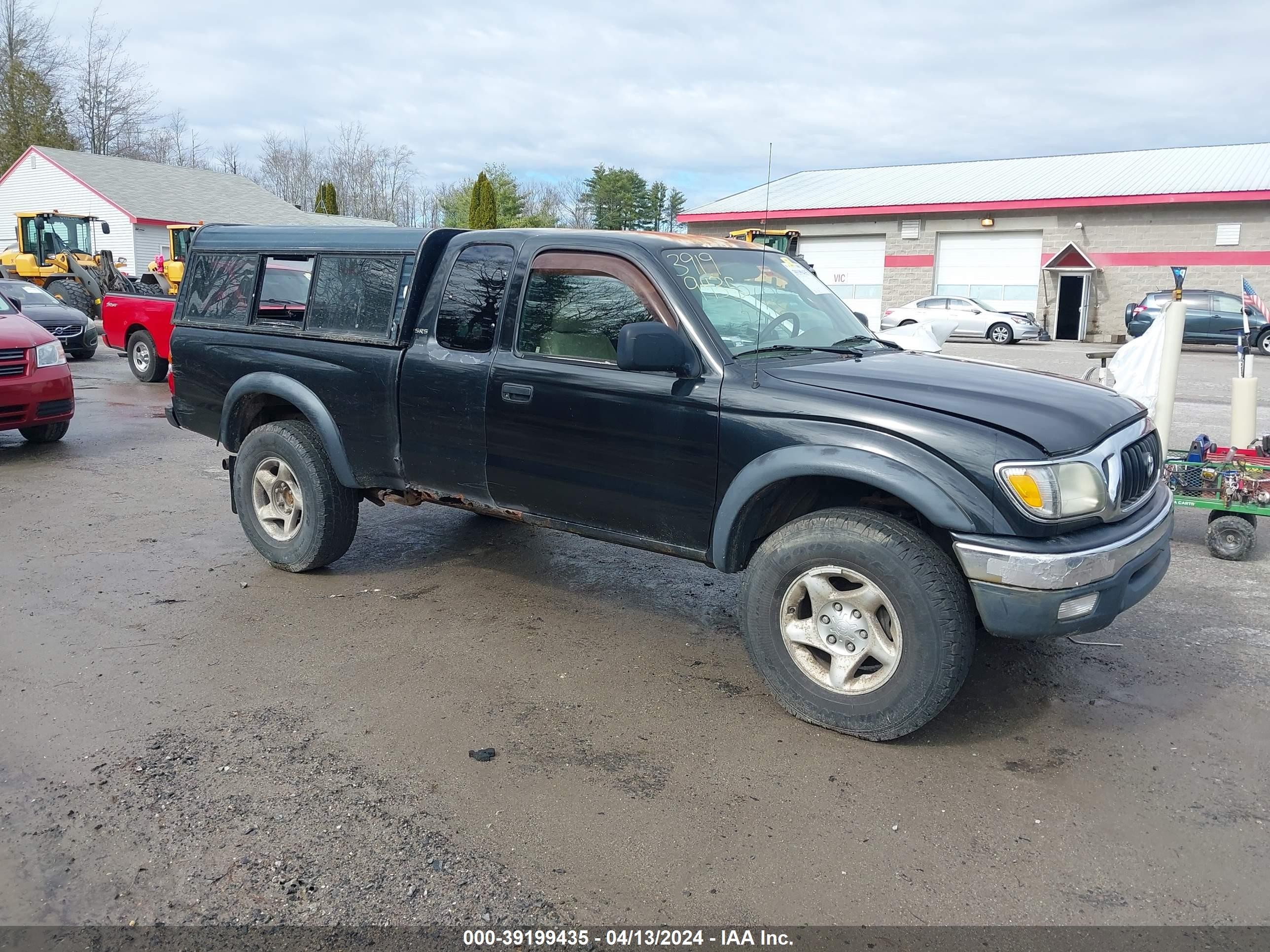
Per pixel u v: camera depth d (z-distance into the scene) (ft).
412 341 15.85
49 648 14.64
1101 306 97.19
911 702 11.45
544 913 8.77
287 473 17.90
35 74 164.35
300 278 17.35
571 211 220.02
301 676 13.78
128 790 10.66
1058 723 12.58
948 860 9.61
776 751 11.80
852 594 11.76
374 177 228.63
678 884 9.19
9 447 30.99
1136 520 11.89
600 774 11.21
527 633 15.64
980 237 102.58
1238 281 91.35
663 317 13.16
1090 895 9.07
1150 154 108.99
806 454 11.75
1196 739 12.15
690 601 17.30
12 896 8.93
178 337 19.15
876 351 14.73
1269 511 19.16
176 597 16.99
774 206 113.80
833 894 9.07
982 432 11.02
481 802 10.56
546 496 14.57
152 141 220.64
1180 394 46.16
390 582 18.03
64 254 81.71
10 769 11.10
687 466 12.91
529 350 14.42
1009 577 10.77
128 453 30.27
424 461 15.83
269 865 9.41
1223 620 16.34
